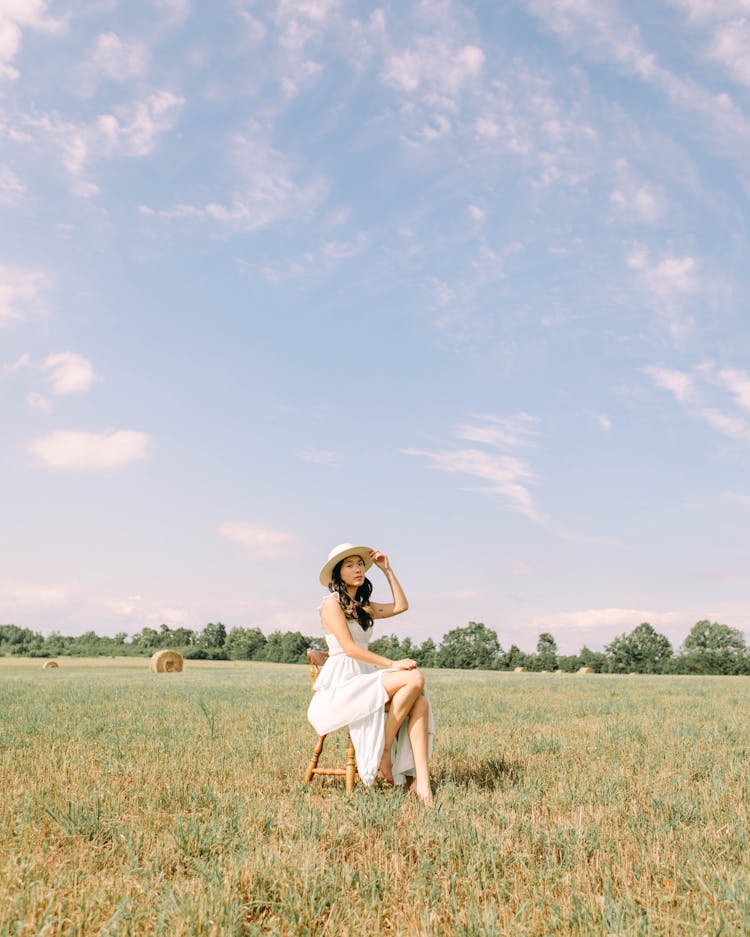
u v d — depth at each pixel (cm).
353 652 582
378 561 625
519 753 729
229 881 340
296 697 1527
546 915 317
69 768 615
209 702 1369
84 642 12781
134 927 304
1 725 952
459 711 1182
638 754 721
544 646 10438
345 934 297
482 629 10369
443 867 375
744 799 511
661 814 462
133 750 729
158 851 396
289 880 346
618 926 295
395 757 569
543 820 443
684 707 1302
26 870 361
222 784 568
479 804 491
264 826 441
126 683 2366
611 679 3155
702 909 311
